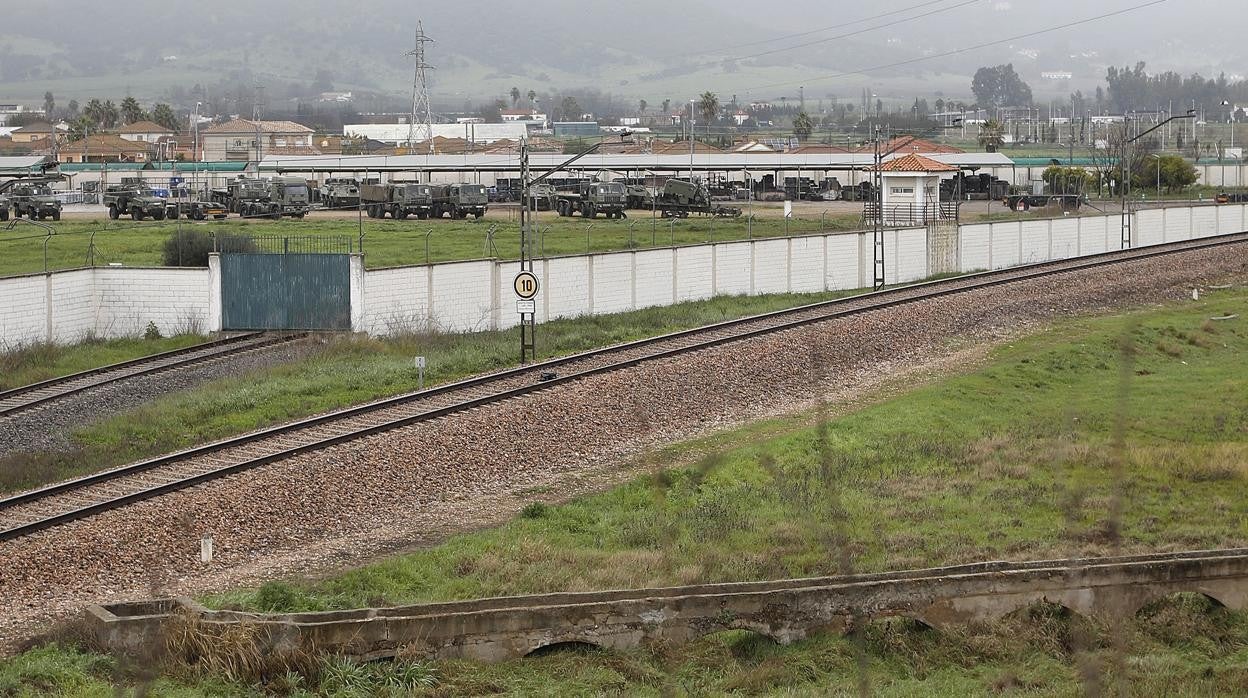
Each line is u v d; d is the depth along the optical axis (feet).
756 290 192.95
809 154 380.99
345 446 89.35
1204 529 78.33
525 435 97.19
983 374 127.65
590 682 55.36
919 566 70.08
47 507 75.41
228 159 581.12
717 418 109.60
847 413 112.37
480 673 55.98
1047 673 57.21
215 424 104.58
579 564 71.20
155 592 62.54
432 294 154.51
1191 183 404.77
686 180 348.38
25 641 57.67
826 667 58.13
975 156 390.63
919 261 216.54
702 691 55.01
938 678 57.11
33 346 138.51
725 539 76.13
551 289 163.63
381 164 380.78
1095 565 62.90
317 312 149.18
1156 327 156.87
